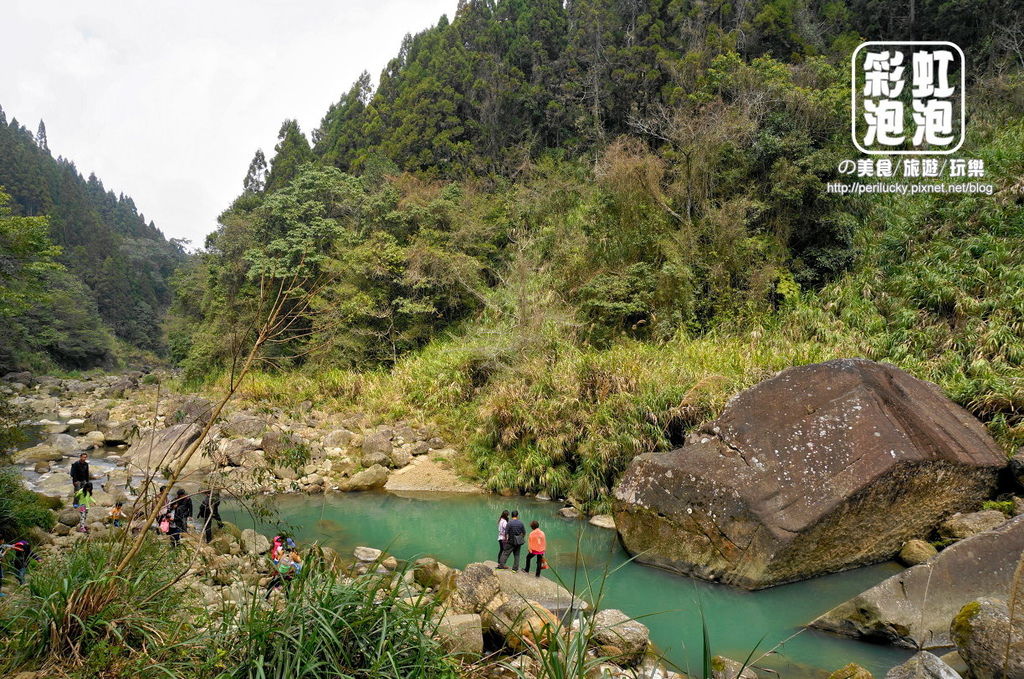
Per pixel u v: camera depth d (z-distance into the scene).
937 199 17.77
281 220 29.25
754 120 21.28
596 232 21.77
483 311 23.73
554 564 10.34
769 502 9.18
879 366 10.91
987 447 10.42
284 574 4.17
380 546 11.10
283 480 15.09
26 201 86.62
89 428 20.70
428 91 37.22
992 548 7.36
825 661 6.81
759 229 20.20
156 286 99.62
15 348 41.19
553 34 40.31
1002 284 14.23
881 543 9.73
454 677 3.70
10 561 5.33
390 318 25.75
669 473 10.17
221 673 3.32
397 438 17.70
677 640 7.43
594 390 14.99
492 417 15.98
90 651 3.49
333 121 53.22
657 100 30.02
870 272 17.61
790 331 16.59
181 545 5.38
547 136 37.06
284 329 4.80
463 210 27.97
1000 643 5.59
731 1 34.31
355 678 3.43
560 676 3.35
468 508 13.80
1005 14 27.59
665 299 19.20
